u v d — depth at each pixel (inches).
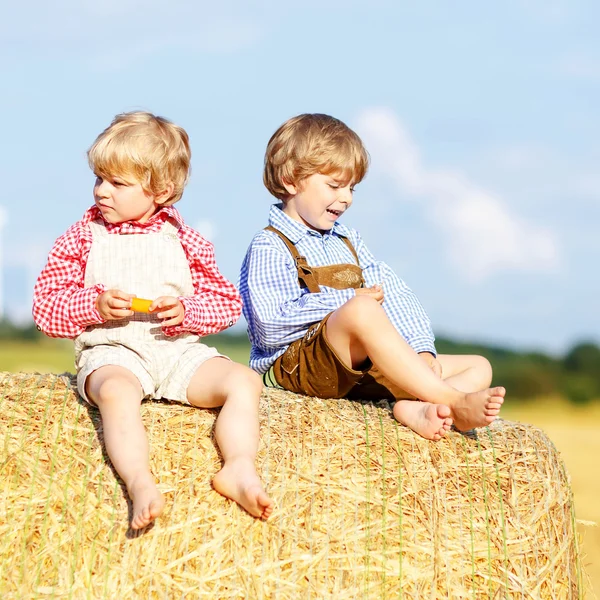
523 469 176.1
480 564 162.2
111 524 153.9
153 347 181.2
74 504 155.9
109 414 162.9
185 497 157.9
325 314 197.2
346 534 158.4
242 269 220.2
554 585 167.2
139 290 185.3
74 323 179.2
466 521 165.6
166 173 183.2
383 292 209.9
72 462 161.5
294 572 153.3
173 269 187.8
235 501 157.2
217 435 165.8
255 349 215.8
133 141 178.5
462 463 173.8
